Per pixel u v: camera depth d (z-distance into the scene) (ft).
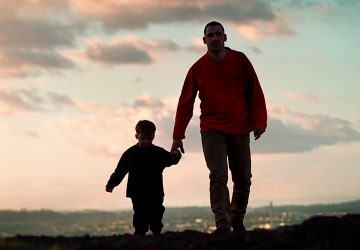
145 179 22.65
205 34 21.94
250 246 14.74
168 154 22.88
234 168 22.29
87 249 15.12
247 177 22.30
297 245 14.38
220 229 20.72
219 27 21.75
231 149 22.07
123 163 22.97
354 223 15.28
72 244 15.92
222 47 21.81
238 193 22.54
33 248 14.96
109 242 15.87
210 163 21.54
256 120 21.85
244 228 22.91
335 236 14.67
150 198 22.70
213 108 21.76
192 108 22.49
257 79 22.04
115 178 23.02
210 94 21.74
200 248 14.88
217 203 21.12
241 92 21.93
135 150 22.80
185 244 15.24
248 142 22.06
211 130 21.74
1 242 15.28
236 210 22.68
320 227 15.05
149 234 17.33
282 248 14.37
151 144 22.79
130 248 15.08
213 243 15.19
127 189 22.93
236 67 21.81
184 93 22.41
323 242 14.39
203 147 21.89
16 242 15.49
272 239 15.05
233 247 14.78
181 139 22.34
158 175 22.79
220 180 21.15
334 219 15.37
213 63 21.85
